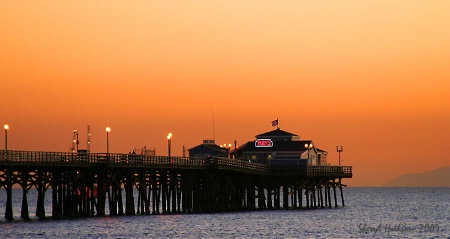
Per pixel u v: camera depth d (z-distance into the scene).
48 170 136.00
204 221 148.62
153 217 150.38
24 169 131.00
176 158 153.38
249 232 135.50
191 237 127.06
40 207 138.88
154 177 155.38
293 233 136.38
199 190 163.25
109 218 143.38
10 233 124.25
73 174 140.12
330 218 169.12
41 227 130.75
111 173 142.88
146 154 162.00
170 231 132.75
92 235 124.38
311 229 143.88
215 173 165.25
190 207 162.00
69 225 133.50
